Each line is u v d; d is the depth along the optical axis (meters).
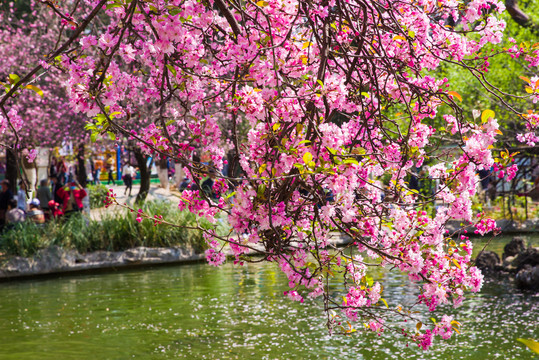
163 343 7.75
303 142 2.97
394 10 3.96
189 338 7.98
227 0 3.47
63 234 14.70
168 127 3.96
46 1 3.23
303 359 6.86
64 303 10.58
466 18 4.09
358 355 6.95
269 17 3.44
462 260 4.19
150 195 23.56
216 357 7.07
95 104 3.08
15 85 3.01
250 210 3.23
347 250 10.13
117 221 15.55
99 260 14.59
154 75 3.98
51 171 20.86
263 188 3.12
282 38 3.58
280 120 3.35
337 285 10.51
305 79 3.49
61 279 13.53
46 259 14.07
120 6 2.88
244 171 3.60
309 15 3.32
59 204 16.58
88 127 3.13
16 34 19.44
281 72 3.50
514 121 12.49
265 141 3.37
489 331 7.80
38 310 10.04
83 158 23.03
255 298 10.32
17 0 22.69
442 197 3.89
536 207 18.50
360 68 4.02
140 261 14.86
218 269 13.71
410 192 3.91
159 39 2.94
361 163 3.60
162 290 11.52
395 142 4.00
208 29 3.88
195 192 4.02
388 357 6.81
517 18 12.55
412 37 3.68
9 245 14.12
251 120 3.37
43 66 2.99
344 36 3.95
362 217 3.81
